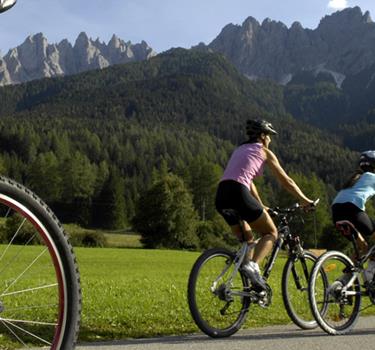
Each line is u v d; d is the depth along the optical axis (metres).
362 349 4.48
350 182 6.18
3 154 153.62
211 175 133.25
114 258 46.78
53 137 175.38
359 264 5.93
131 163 179.62
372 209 104.88
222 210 5.49
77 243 81.75
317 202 5.71
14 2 2.28
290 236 5.77
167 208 91.75
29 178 144.62
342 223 6.08
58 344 2.48
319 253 6.04
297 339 4.96
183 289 10.55
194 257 52.97
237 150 5.64
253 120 5.66
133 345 4.45
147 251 64.31
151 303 7.62
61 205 141.75
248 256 5.40
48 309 5.41
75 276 2.52
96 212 135.50
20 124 196.12
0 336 4.46
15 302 5.49
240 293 5.32
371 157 6.14
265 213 5.45
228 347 4.46
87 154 179.62
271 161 5.59
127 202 137.12
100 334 5.10
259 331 5.52
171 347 4.39
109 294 9.15
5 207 2.40
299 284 5.81
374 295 5.95
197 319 5.04
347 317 5.78
